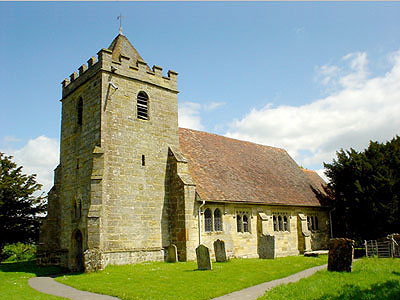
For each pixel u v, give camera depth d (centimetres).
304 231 3622
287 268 2234
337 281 1617
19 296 1616
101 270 2212
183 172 2828
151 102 2869
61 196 2898
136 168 2653
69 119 2967
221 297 1475
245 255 3047
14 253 4394
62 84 3161
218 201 2861
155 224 2670
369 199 3234
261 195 3334
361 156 3466
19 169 3572
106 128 2545
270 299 1338
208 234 2792
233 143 4044
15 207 3347
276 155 4472
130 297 1501
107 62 2641
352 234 3609
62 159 2977
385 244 2792
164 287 1669
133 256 2494
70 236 2672
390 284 1495
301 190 3962
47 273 2441
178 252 2664
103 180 2428
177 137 2997
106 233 2388
